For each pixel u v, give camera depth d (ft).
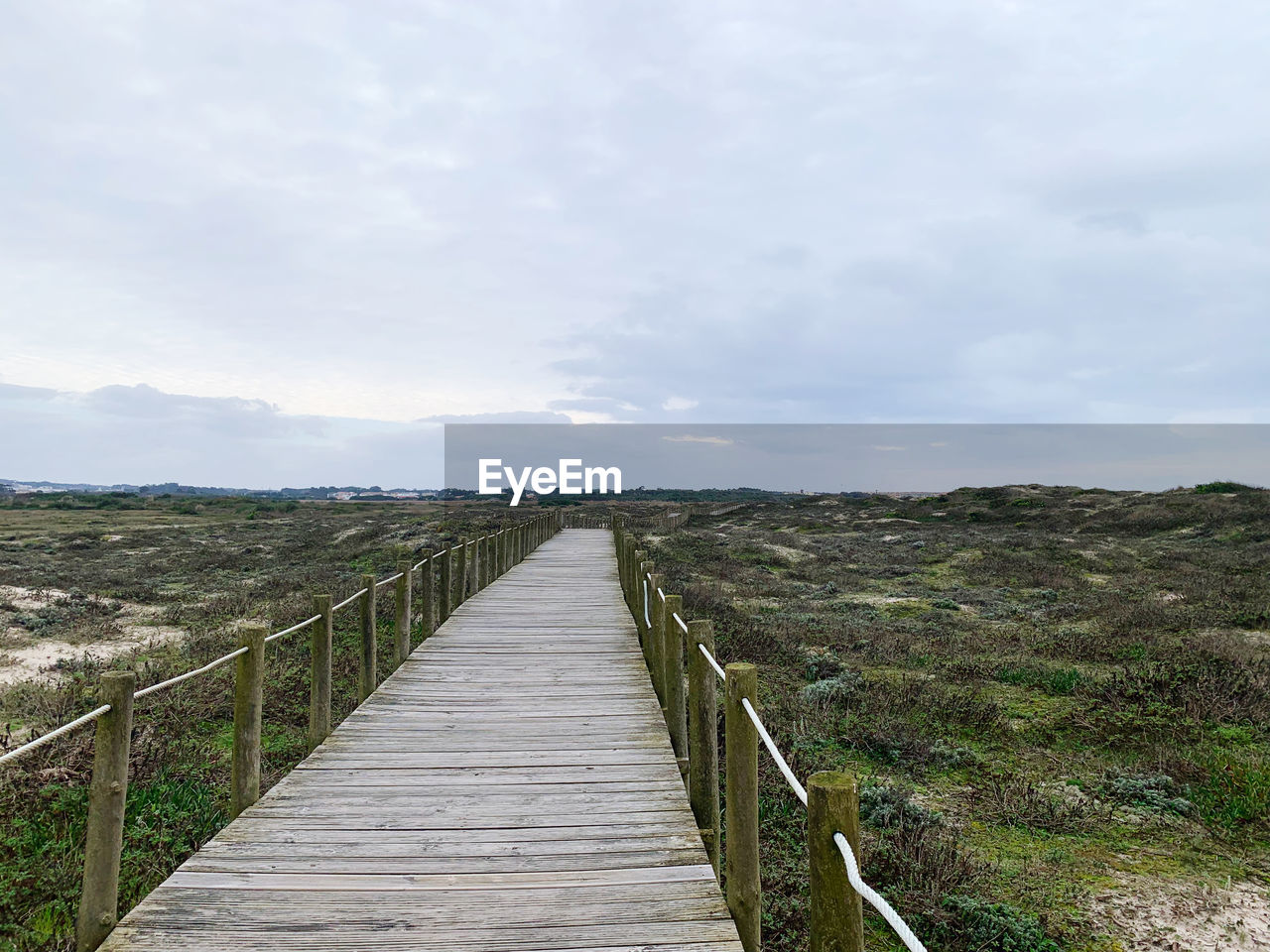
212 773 18.89
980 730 25.07
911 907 13.89
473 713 20.45
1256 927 13.53
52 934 11.25
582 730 18.99
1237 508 100.89
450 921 10.12
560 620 35.37
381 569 63.93
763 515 159.43
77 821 14.87
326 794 14.75
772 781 19.61
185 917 10.11
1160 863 16.08
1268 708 25.07
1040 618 47.39
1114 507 123.44
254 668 14.19
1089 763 22.03
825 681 29.43
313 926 9.95
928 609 51.93
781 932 13.21
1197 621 40.88
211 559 76.13
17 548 84.99
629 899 10.80
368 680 22.12
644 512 149.28
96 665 29.96
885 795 18.70
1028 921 13.35
